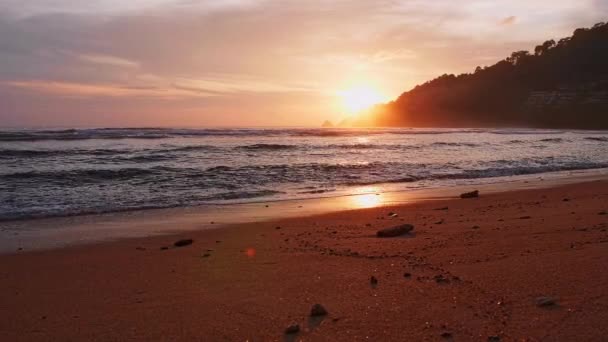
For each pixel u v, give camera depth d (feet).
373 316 15.20
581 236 24.85
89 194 48.11
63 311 16.84
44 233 31.76
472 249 23.21
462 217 34.14
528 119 505.25
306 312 15.84
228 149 104.83
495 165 81.61
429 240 25.86
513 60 607.78
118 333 14.74
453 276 18.79
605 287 16.60
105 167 66.69
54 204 42.73
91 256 25.34
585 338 12.94
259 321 15.28
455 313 15.08
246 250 25.48
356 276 19.61
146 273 21.53
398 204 43.73
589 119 443.73
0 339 14.53
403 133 244.83
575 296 15.87
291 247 25.76
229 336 14.23
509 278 18.08
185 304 17.15
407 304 16.08
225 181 58.70
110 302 17.65
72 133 136.15
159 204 43.62
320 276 19.86
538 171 74.69
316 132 214.69
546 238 24.84
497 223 30.50
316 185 57.67
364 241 26.50
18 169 63.46
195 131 183.62
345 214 38.32
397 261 21.59
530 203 40.96
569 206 37.73
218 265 22.44
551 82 530.27
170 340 14.11
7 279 21.09
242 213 39.50
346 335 13.88
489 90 596.70
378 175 67.26
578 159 93.97
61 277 21.30
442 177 66.28
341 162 81.61
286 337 13.94
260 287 18.78
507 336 13.26
